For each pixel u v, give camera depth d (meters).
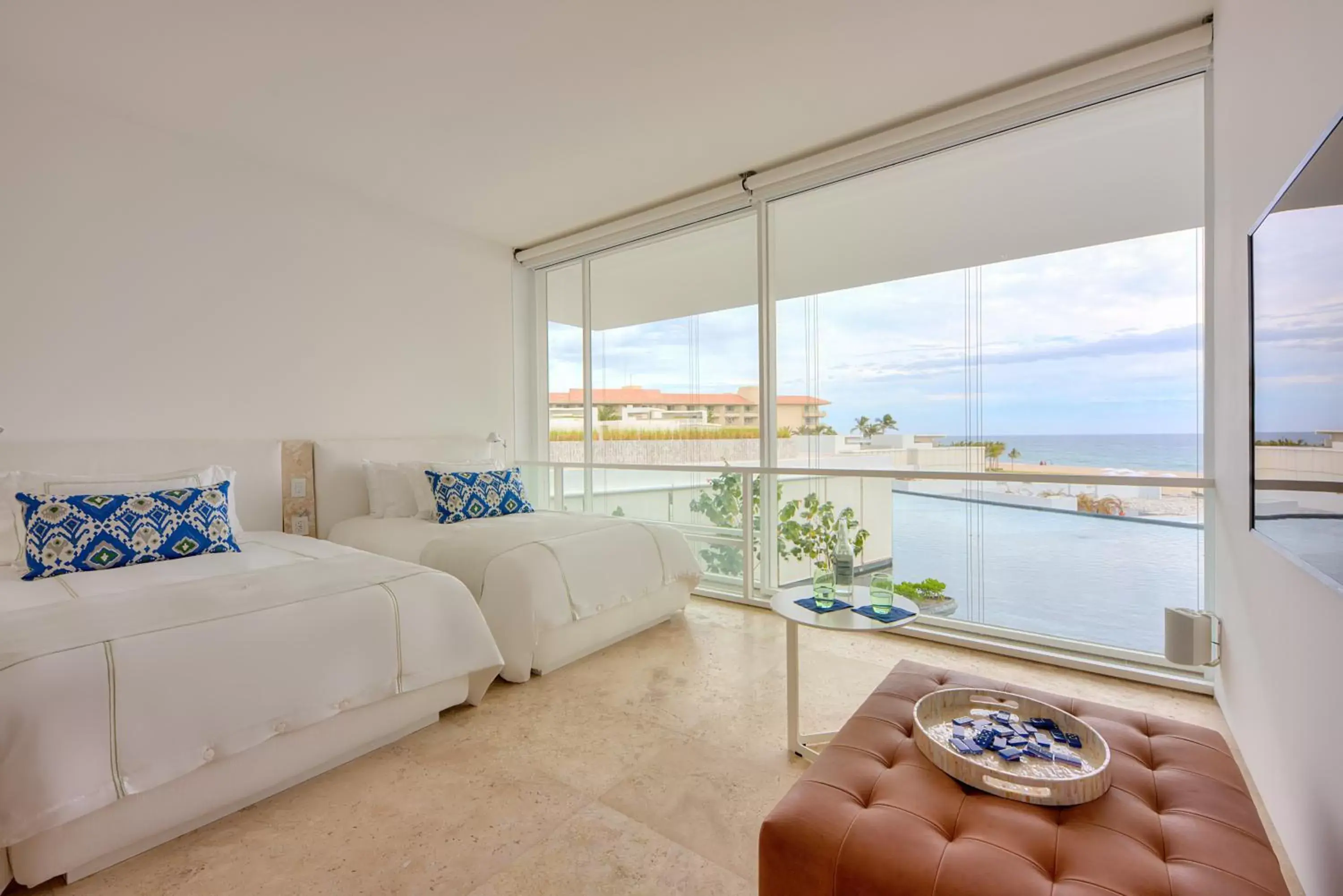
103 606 1.71
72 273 2.73
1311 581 1.25
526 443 4.86
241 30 2.23
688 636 3.09
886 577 1.97
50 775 1.30
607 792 1.76
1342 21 1.09
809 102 2.74
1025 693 1.56
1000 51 2.40
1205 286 2.31
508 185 3.62
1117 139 2.62
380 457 3.75
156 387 2.97
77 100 2.70
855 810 1.12
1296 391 1.22
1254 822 1.08
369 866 1.47
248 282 3.29
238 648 1.64
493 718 2.21
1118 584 2.54
